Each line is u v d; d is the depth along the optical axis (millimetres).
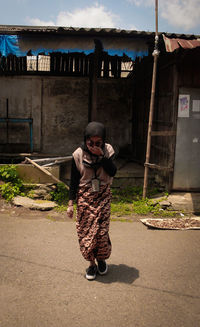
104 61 9273
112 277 3424
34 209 5820
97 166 3189
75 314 2740
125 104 9508
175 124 6312
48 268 3574
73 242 4355
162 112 7090
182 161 6445
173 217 5703
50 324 2594
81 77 9234
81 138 9461
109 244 3396
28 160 6609
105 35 6277
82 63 9203
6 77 9219
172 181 6469
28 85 9242
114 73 9430
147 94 8188
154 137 7633
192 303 2967
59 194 6508
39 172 6559
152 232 4883
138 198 6574
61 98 9312
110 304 2906
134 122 9406
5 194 6215
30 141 8945
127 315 2748
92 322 2637
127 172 7332
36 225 5035
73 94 9312
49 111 9336
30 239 4426
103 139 3150
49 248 4125
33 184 6520
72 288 3168
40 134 9375
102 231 3246
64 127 9406
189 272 3588
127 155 9547
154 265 3742
